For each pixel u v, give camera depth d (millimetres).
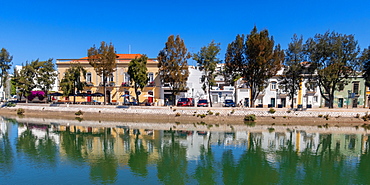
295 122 37406
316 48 37500
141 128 32781
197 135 28516
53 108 44781
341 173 16844
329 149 22984
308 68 38969
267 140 26250
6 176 15539
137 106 41000
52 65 52344
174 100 49969
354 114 37625
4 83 55844
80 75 49750
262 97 49656
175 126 34438
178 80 42250
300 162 19125
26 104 46969
